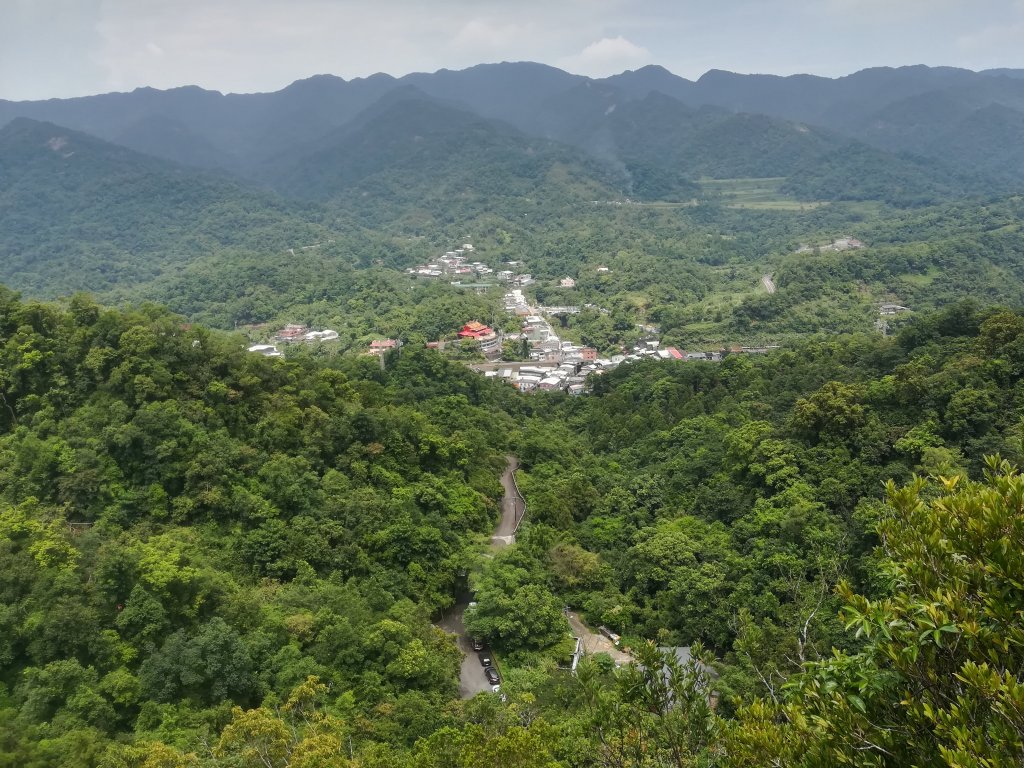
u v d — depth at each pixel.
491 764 22.34
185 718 36.72
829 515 53.34
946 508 12.12
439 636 48.56
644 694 16.58
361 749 35.06
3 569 40.50
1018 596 10.91
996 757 9.36
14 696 36.25
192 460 55.19
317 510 57.22
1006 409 55.44
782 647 37.88
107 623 40.88
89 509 51.06
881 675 11.70
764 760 12.66
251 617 44.69
